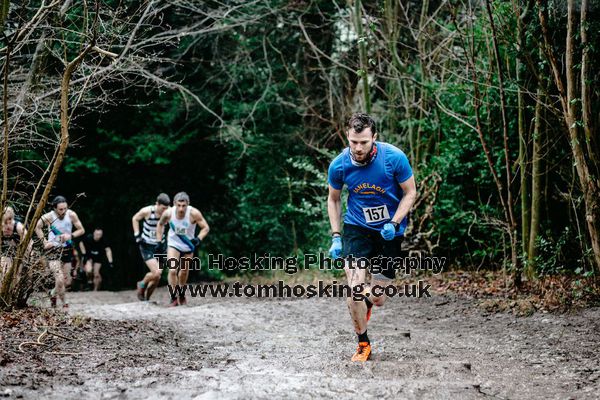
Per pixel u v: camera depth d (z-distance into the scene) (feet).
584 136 26.20
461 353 18.80
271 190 62.23
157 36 32.32
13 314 21.21
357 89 48.21
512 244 29.32
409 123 40.04
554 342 20.13
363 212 16.84
